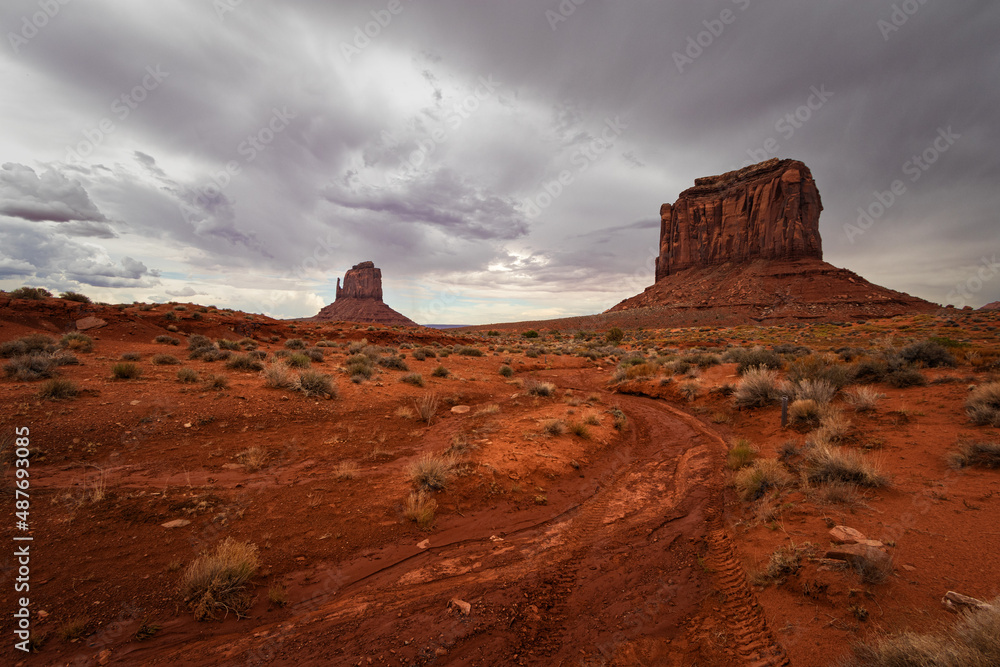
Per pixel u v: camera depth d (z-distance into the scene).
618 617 4.51
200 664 3.71
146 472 7.32
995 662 2.68
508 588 5.07
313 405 12.28
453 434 11.20
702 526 6.69
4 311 18.97
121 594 4.46
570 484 8.84
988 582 3.88
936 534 4.87
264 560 5.36
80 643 3.81
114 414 9.22
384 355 23.83
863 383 13.27
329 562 5.52
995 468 6.41
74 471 7.00
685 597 4.81
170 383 12.06
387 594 4.91
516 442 10.55
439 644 4.05
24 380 10.52
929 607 3.67
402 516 6.80
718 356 24.53
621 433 12.82
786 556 4.89
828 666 3.30
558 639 4.17
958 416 8.99
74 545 5.16
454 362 27.14
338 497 7.22
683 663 3.74
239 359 15.55
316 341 33.19
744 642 3.91
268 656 3.84
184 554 5.27
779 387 13.73
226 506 6.54
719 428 13.15
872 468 6.80
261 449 8.88
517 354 36.50
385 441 10.40
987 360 13.23
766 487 7.32
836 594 4.14
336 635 4.15
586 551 6.05
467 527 6.75
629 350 47.88
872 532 5.14
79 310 21.47
